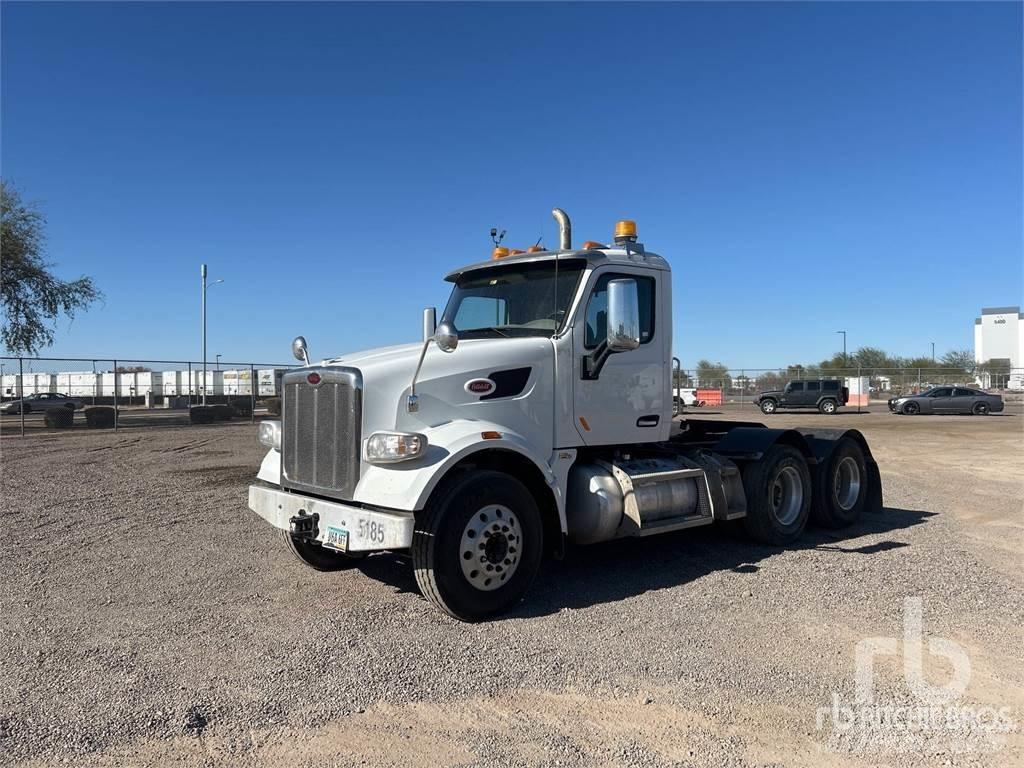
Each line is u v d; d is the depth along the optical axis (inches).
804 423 1111.0
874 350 2719.0
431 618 195.9
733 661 166.2
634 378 245.4
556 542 213.2
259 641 179.2
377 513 183.9
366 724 136.9
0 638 181.8
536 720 138.5
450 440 191.6
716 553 269.6
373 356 213.2
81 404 1507.1
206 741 130.6
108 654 170.9
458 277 265.0
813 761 124.1
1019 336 4539.9
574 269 236.1
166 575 239.5
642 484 232.2
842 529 315.3
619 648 174.1
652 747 128.5
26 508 360.5
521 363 216.8
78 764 122.7
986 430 957.2
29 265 1115.3
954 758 125.2
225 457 596.7
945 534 306.8
